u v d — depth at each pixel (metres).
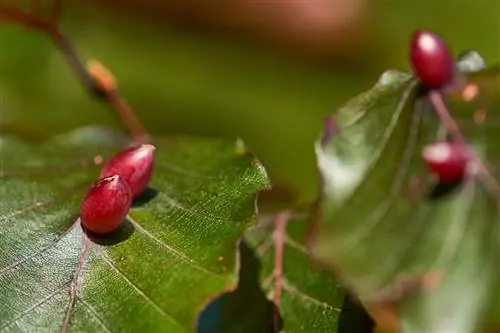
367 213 0.19
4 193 0.19
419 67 0.19
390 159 0.19
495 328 0.19
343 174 0.19
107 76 0.23
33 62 0.28
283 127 0.30
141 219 0.18
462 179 0.19
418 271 0.19
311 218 0.19
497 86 0.20
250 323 0.18
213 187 0.18
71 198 0.19
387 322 0.19
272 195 0.22
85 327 0.17
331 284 0.19
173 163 0.19
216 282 0.17
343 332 0.18
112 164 0.18
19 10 0.23
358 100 0.19
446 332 0.19
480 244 0.19
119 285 0.17
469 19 0.30
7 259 0.17
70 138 0.21
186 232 0.17
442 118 0.19
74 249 0.17
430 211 0.19
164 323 0.17
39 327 0.17
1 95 0.27
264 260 0.19
